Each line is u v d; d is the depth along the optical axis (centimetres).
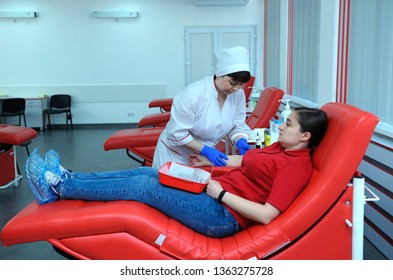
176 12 831
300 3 501
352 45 325
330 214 162
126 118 870
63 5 821
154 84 855
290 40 553
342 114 168
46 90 846
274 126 295
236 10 825
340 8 346
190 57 848
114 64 848
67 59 841
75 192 180
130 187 178
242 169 186
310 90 464
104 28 834
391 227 237
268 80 723
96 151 603
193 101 221
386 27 273
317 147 177
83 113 862
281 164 169
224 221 176
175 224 174
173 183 177
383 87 279
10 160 419
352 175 159
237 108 251
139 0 827
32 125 819
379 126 275
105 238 162
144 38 841
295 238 164
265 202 174
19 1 818
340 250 165
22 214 169
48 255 259
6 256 258
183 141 230
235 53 207
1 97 820
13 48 834
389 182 238
